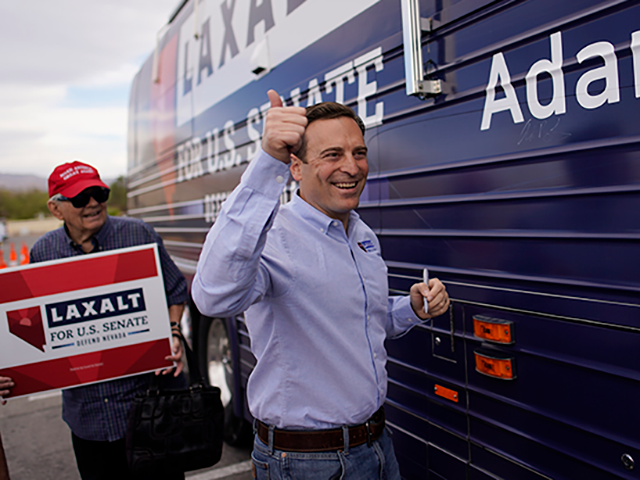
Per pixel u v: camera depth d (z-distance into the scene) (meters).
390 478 1.51
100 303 2.00
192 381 2.02
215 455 1.95
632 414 1.23
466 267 1.64
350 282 1.37
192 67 4.01
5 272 1.95
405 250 1.88
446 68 1.64
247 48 3.04
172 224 4.62
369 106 2.01
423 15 1.72
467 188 1.61
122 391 2.06
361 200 2.10
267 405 1.38
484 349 1.59
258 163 1.15
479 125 1.55
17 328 1.95
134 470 1.91
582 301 1.31
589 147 1.27
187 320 4.62
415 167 1.80
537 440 1.45
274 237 1.34
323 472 1.34
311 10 2.37
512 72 1.44
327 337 1.33
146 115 5.47
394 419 2.01
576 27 1.29
